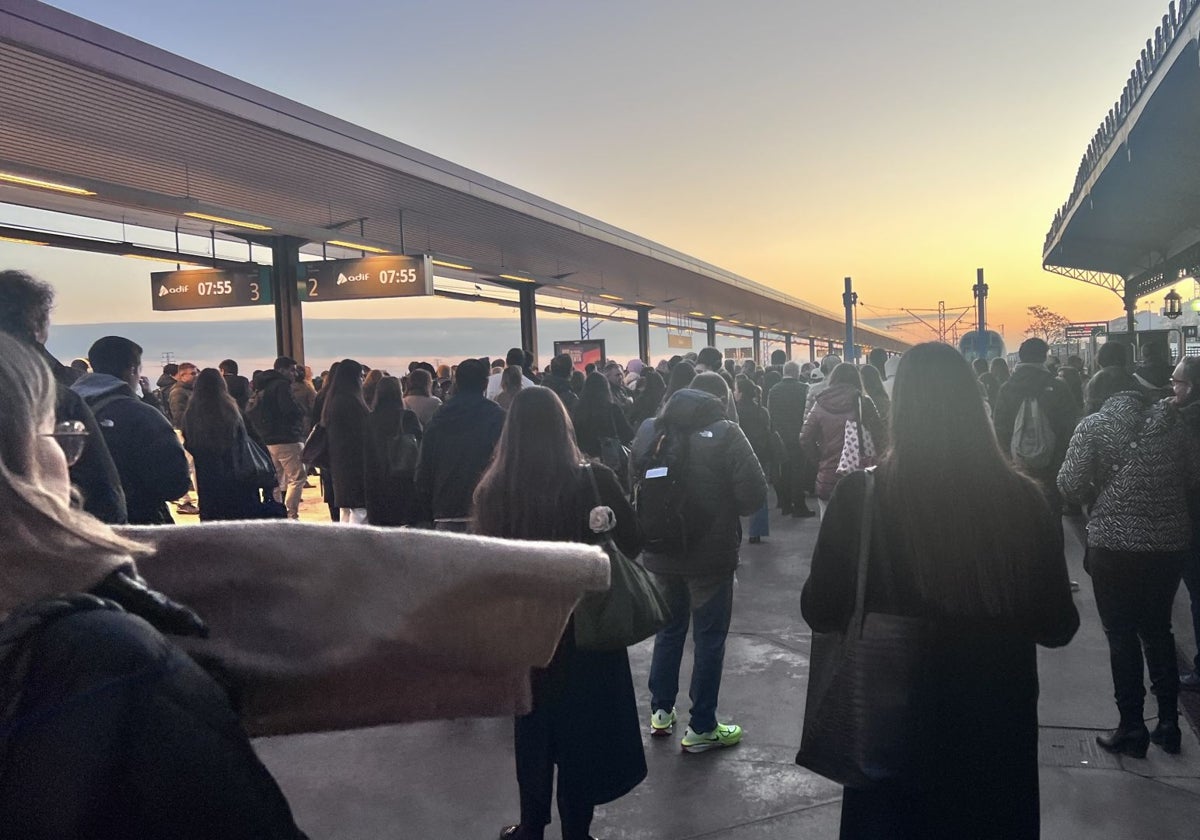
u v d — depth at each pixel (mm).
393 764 3887
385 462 6059
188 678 822
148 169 13062
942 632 1984
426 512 4582
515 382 7383
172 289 16703
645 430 4176
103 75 9688
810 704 2213
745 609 6371
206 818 776
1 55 8992
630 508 2980
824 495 6156
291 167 14102
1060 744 3945
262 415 9234
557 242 24391
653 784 3691
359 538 1076
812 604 2123
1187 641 5418
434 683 1102
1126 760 3770
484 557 1082
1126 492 3717
